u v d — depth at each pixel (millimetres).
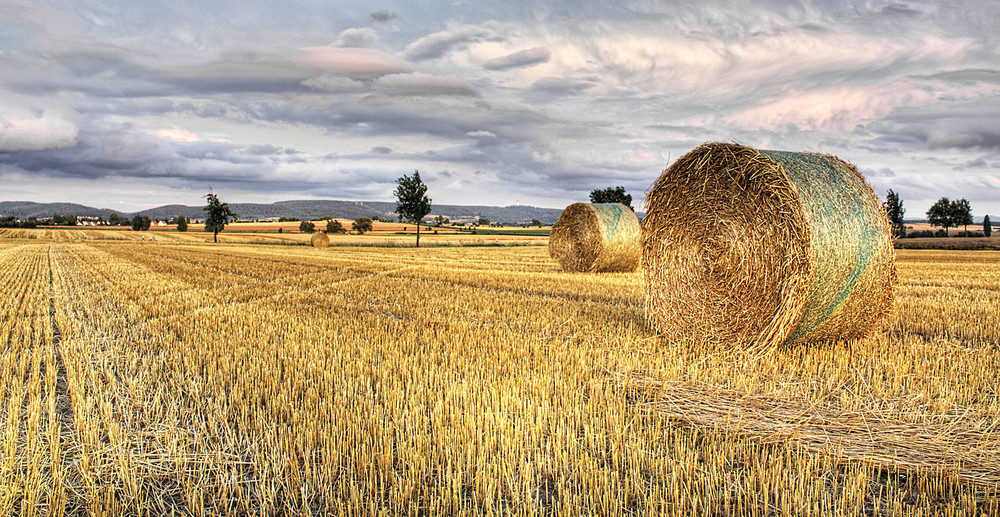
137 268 22406
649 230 9828
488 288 15016
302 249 45594
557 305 11641
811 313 7410
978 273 20141
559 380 5898
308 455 4219
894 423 4859
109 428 4773
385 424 4832
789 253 7297
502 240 67938
